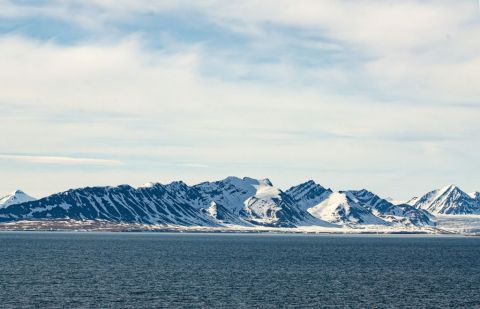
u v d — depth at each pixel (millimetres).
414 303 137750
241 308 128875
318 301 138375
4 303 129875
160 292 148500
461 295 150750
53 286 156375
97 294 143625
